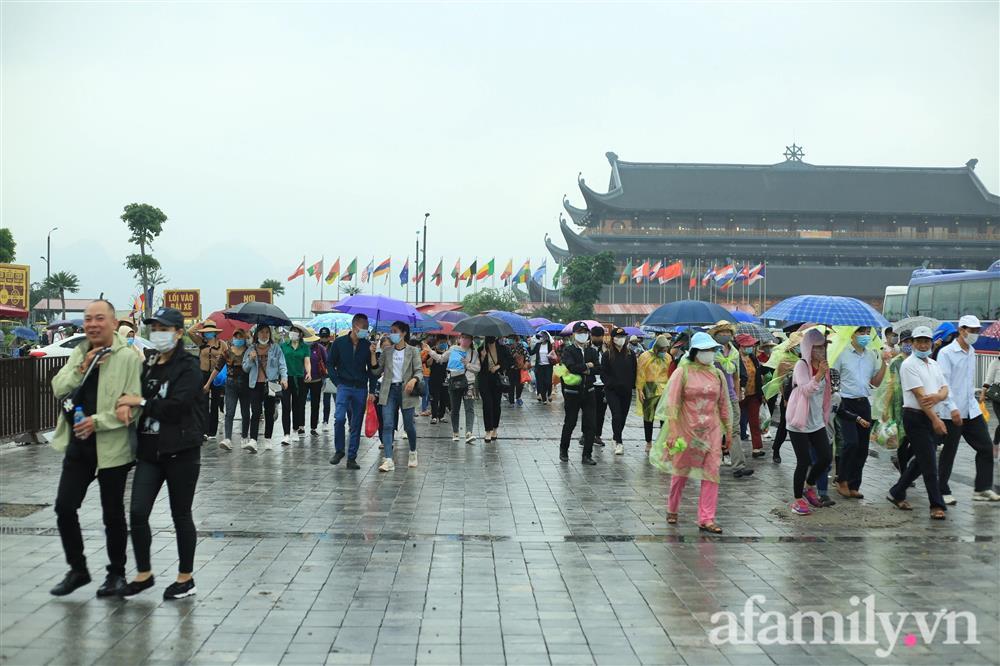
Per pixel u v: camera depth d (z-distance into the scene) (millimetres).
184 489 6316
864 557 7559
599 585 6668
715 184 118000
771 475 12242
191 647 5305
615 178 119250
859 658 5246
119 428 6230
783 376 12352
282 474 11758
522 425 18688
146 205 56562
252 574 6875
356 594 6383
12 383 13438
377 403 12414
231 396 14062
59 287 91125
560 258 116812
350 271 69500
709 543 8062
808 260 116875
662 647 5387
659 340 13977
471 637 5523
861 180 119188
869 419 10297
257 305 14031
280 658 5145
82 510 9047
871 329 10523
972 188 119438
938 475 9828
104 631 5574
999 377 12531
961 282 31609
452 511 9391
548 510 9516
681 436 8688
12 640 5398
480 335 15281
